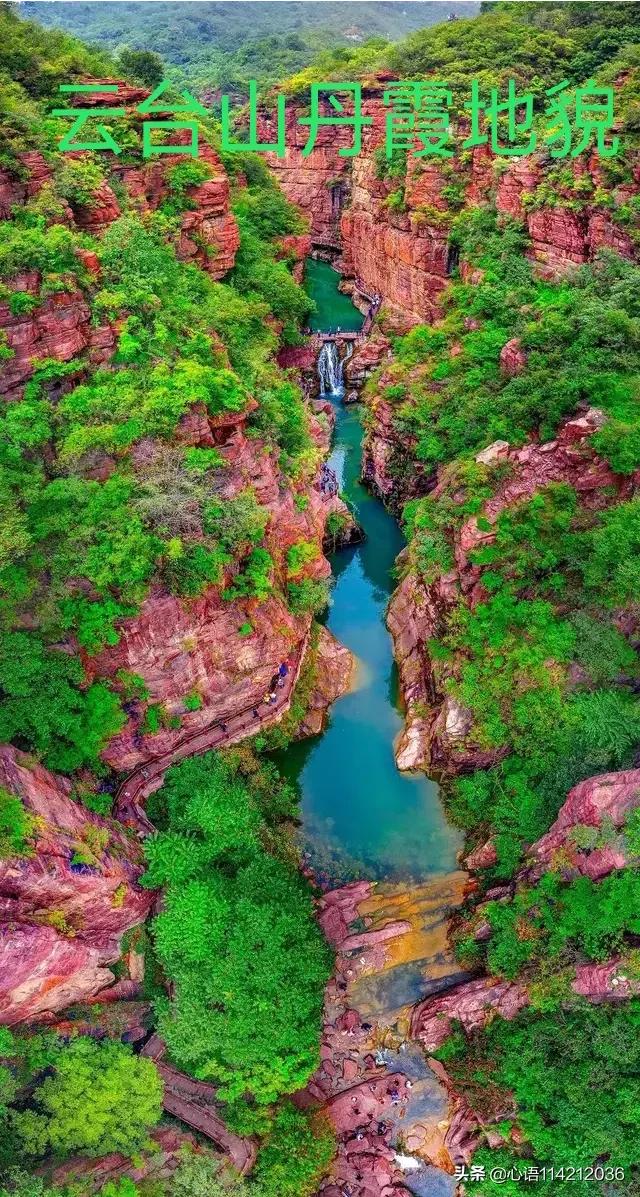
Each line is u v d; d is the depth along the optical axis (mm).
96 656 24484
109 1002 22281
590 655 28094
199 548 25438
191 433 26703
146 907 23641
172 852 23609
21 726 22406
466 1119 22250
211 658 26938
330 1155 21078
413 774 31328
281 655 29188
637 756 25656
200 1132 21328
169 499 24531
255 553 28172
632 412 31531
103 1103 19188
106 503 24078
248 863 24625
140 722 25938
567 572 30281
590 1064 20391
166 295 31500
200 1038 20703
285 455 33625
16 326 24938
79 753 24016
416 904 27234
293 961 21688
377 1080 23328
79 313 26906
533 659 28469
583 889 21922
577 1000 21141
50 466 24844
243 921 22156
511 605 30359
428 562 33906
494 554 30609
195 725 27844
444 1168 21719
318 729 32625
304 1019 21656
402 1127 22484
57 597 23328
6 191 28422
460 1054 22844
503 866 26109
